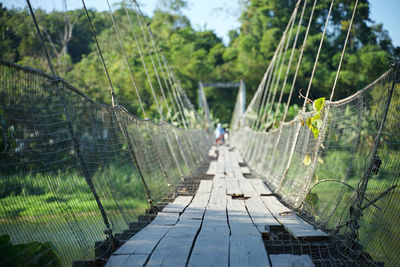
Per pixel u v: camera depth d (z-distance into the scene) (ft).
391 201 8.12
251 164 33.53
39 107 8.09
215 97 139.95
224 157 38.47
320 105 11.73
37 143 7.83
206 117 88.63
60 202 8.21
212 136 91.25
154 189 16.08
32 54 55.88
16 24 50.19
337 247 9.18
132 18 111.45
